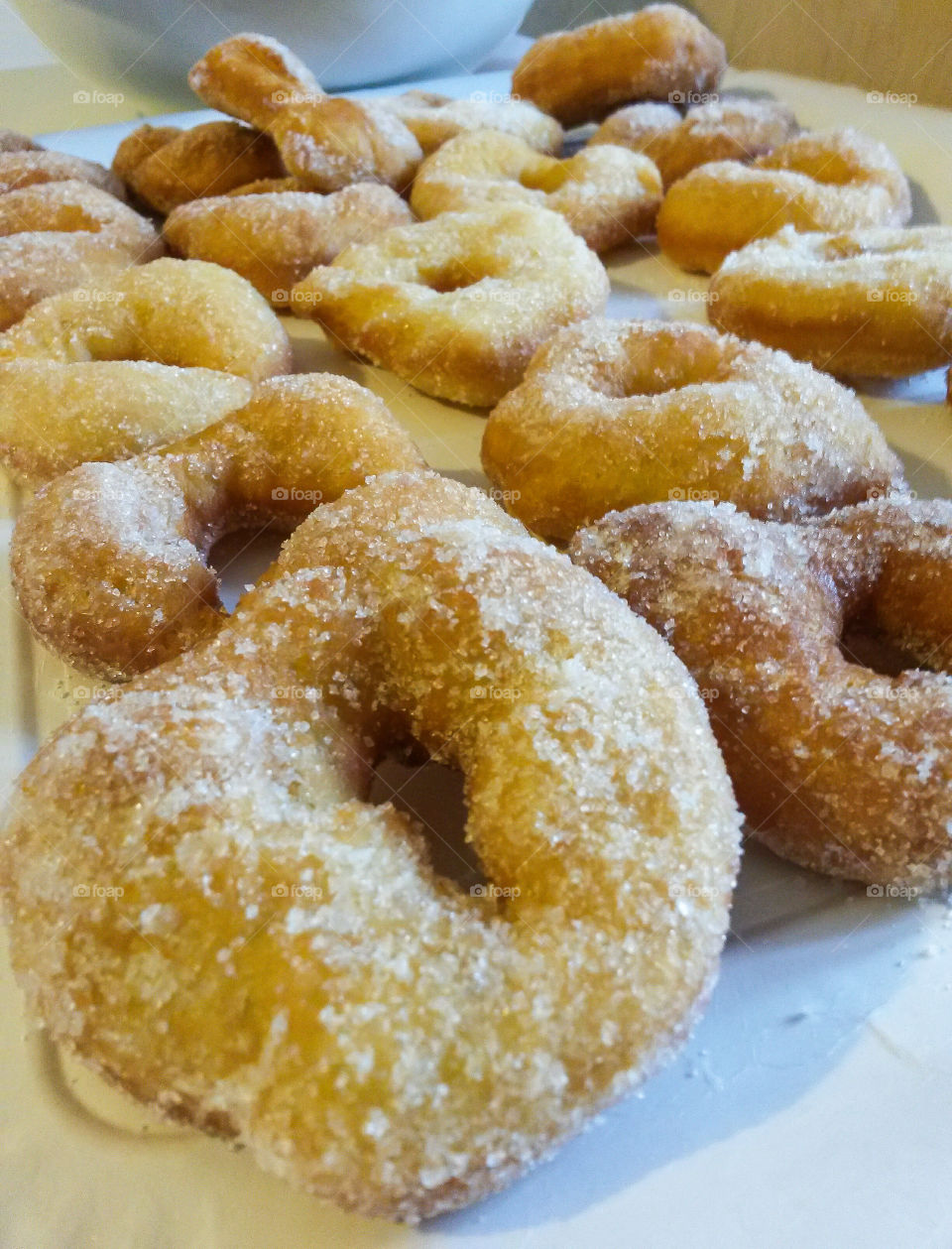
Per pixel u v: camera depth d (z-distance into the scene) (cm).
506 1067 11
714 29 40
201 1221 12
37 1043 14
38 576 18
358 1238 12
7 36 46
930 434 23
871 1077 13
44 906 13
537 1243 12
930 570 17
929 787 15
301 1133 11
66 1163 12
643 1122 13
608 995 12
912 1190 12
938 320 23
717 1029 14
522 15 43
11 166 33
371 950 12
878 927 15
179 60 40
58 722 18
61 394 23
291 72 33
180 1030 12
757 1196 12
